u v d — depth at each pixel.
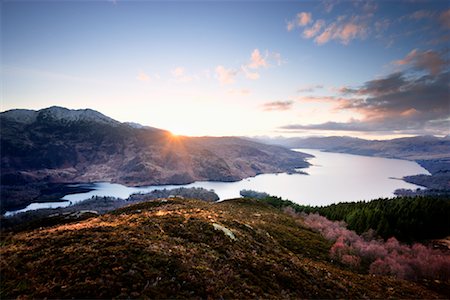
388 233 62.91
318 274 25.41
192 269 17.64
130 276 15.45
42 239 21.55
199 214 36.16
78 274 15.52
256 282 19.19
